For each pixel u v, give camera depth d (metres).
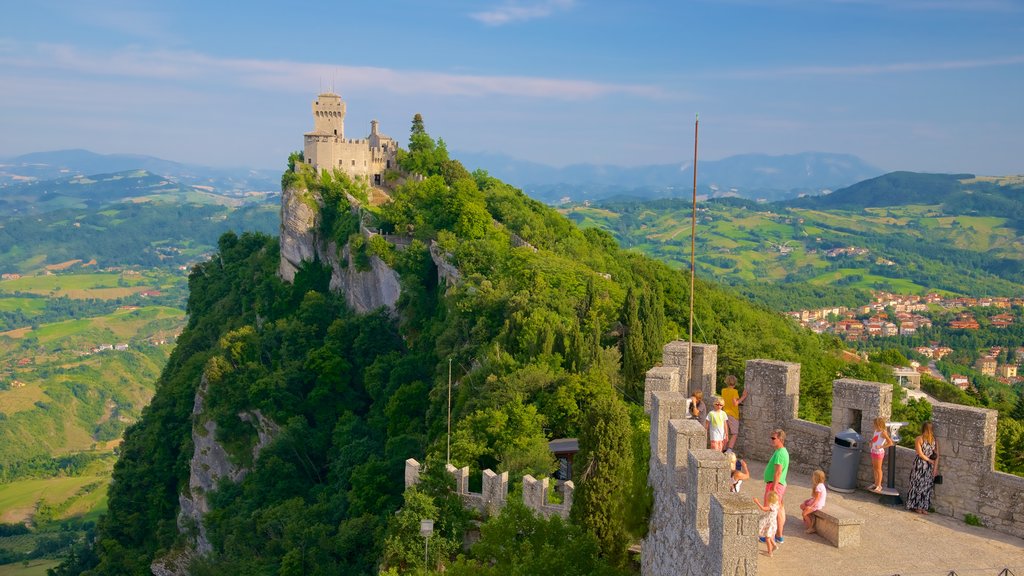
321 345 140.12
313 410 127.25
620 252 174.62
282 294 161.50
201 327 178.88
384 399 114.94
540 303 92.62
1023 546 20.33
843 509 20.78
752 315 130.50
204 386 140.12
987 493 21.53
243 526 100.00
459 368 91.25
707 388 28.34
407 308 134.00
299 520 90.75
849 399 24.44
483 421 57.94
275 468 112.50
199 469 131.50
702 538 17.41
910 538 20.70
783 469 20.94
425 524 44.34
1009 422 60.19
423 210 148.75
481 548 32.84
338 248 156.00
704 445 19.81
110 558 135.50
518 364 72.94
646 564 23.77
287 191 165.25
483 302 102.25
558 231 164.38
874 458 23.45
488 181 185.62
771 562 19.22
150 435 155.00
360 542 73.88
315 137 170.38
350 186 167.88
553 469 51.12
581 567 28.16
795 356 97.44
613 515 28.69
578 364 67.12
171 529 136.12
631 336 67.38
